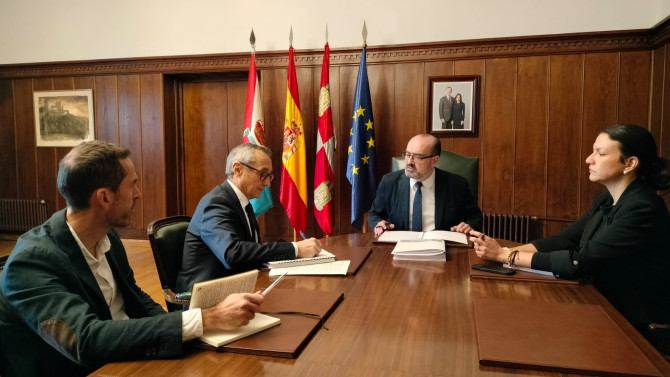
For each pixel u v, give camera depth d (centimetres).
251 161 210
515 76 461
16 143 612
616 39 433
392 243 244
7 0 594
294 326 124
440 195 288
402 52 484
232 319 113
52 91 592
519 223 462
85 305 114
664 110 399
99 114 583
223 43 537
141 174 577
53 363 124
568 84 449
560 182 458
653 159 176
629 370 97
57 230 125
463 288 165
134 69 564
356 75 499
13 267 115
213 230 194
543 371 100
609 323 125
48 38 588
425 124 485
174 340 108
